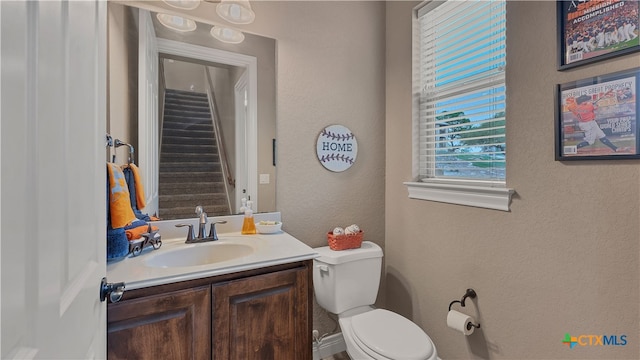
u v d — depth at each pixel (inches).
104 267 31.2
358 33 76.6
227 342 40.8
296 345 46.3
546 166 46.8
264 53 65.0
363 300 65.1
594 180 41.3
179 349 37.6
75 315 22.9
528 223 49.1
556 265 45.5
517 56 50.8
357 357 51.2
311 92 70.3
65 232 21.1
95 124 28.4
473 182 61.6
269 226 59.6
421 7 70.6
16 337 14.9
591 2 41.3
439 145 70.0
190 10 58.2
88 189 26.2
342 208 74.9
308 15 69.8
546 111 46.7
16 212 15.1
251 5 63.8
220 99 61.2
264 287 43.6
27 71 16.1
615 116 39.1
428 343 49.8
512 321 51.6
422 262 69.8
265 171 65.5
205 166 59.7
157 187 55.4
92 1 27.5
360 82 77.0
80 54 24.3
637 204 37.5
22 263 15.6
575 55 43.0
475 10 60.2
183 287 38.3
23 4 15.7
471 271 58.5
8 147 14.4
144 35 53.8
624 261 38.6
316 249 67.4
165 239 55.0
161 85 55.7
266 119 65.4
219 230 60.6
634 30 37.2
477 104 60.7
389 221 80.0
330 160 72.6
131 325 35.0
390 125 79.5
